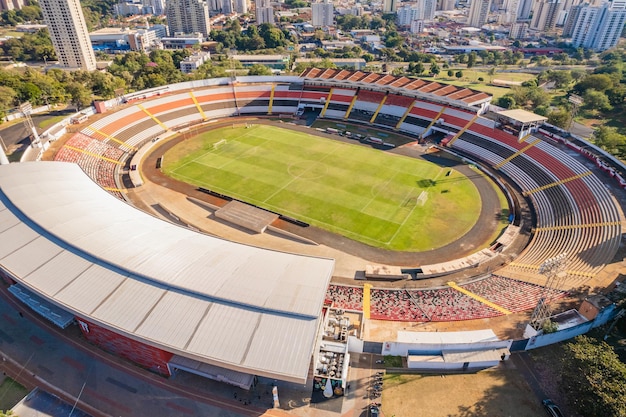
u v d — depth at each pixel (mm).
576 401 42188
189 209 85312
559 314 53594
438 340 50812
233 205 85375
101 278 49625
